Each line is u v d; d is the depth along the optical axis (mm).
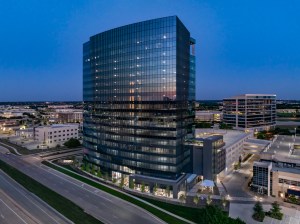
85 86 136125
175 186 91375
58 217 73312
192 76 117250
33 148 184375
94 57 125688
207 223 65000
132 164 107312
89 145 131500
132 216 74500
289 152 117250
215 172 108000
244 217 75688
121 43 111250
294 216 76625
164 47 99375
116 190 97375
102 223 69500
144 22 103875
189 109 111938
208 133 154000
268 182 92562
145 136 103188
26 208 79750
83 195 91438
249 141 152875
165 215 75188
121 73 111188
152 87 101750
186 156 107188
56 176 115812
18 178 111562
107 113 117688
